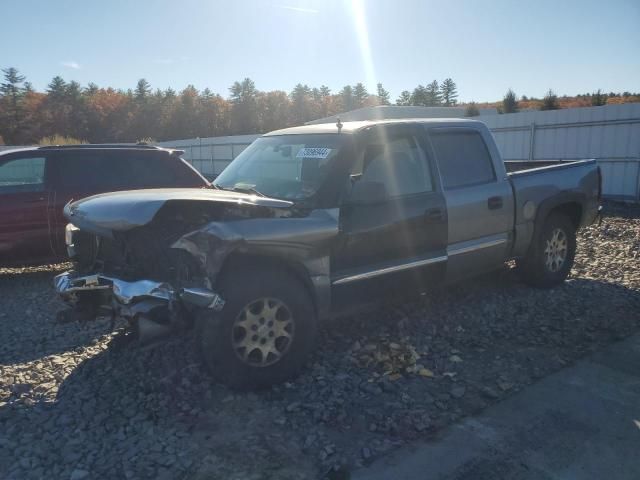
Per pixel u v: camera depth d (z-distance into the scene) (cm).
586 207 665
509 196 569
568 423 350
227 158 3550
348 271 440
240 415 361
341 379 408
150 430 343
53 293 674
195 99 9869
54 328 538
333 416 359
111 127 9700
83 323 542
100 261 440
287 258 399
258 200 394
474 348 470
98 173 776
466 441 330
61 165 759
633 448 322
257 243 379
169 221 396
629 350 462
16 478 296
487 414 362
